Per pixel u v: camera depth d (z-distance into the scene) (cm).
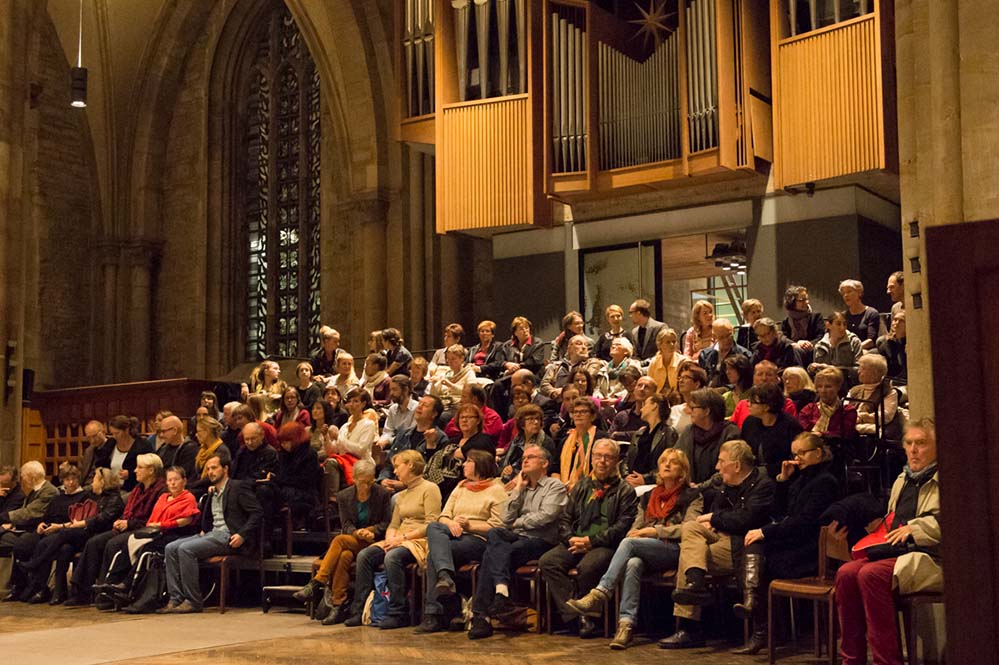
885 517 661
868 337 1008
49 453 1692
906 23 759
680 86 1312
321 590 938
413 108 1545
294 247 2003
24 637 839
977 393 144
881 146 1168
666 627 823
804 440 705
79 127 2039
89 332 2041
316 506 1038
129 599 996
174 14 2031
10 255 1254
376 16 1778
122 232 2045
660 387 1033
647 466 866
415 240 1761
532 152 1422
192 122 2072
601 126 1384
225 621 917
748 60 1283
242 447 1066
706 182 1347
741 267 1505
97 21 1956
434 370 1204
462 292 1748
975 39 698
